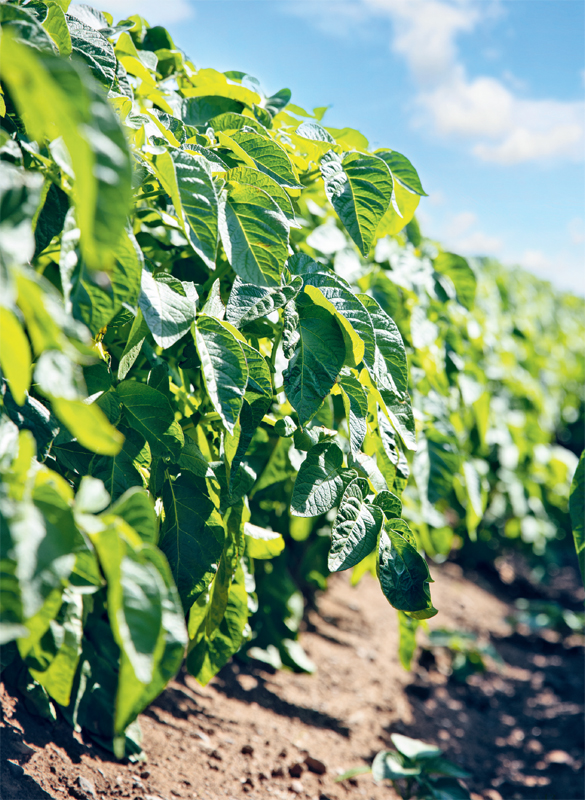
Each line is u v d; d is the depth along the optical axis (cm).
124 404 126
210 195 115
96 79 126
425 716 322
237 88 175
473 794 262
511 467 465
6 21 91
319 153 166
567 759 299
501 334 556
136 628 73
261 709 270
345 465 161
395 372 154
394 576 135
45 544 71
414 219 266
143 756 196
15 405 104
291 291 136
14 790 149
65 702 103
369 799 230
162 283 119
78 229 93
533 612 497
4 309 65
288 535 305
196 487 136
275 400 167
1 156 98
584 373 902
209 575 134
